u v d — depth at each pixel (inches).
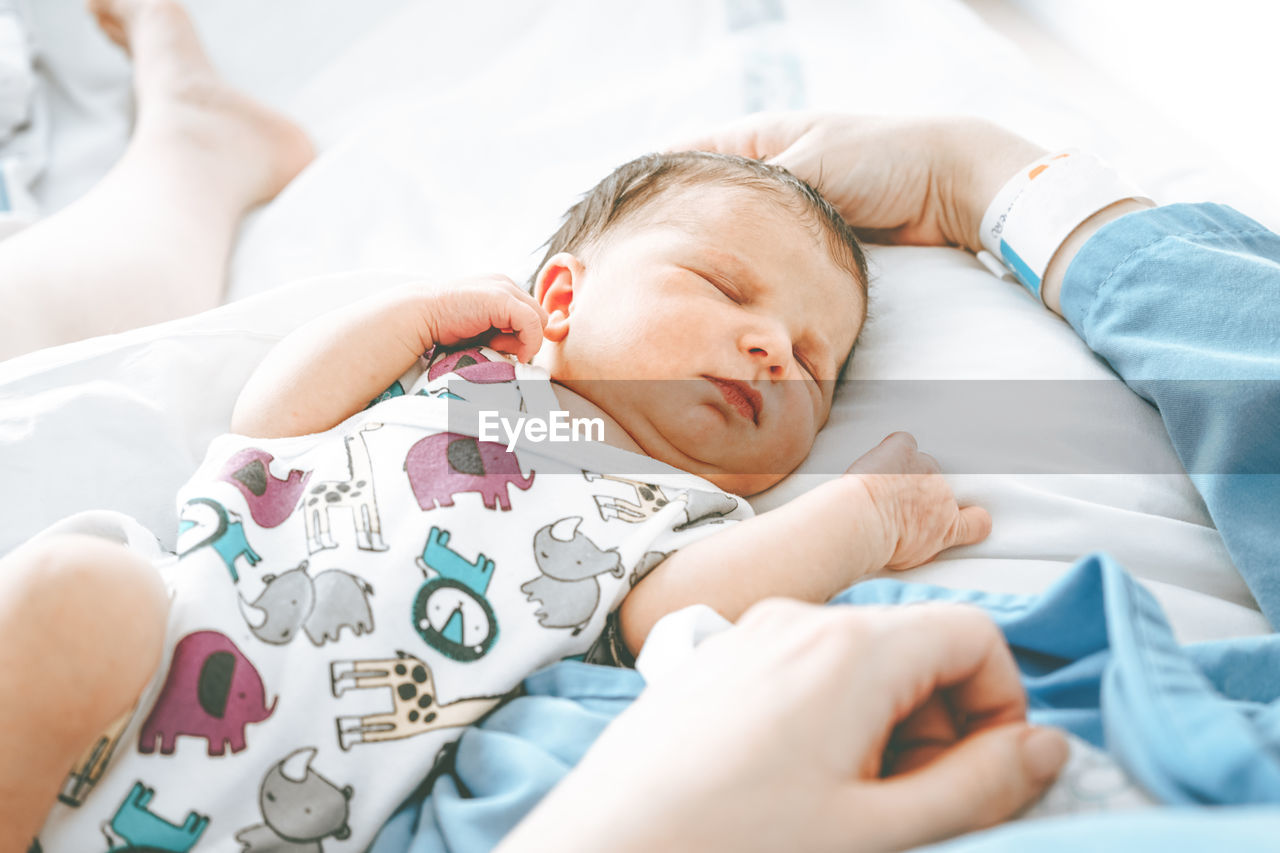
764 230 34.3
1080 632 22.8
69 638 21.8
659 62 59.2
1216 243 33.3
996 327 37.3
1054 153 39.0
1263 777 15.2
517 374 32.9
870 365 37.9
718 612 27.7
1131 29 53.1
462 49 62.6
